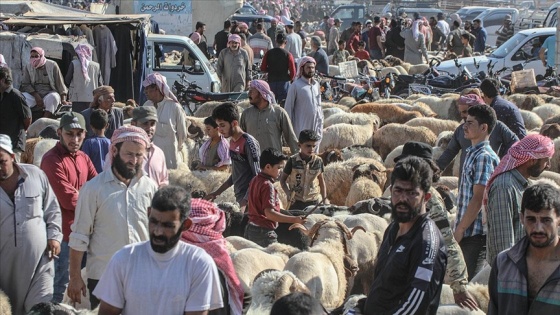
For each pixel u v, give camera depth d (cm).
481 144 855
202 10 3850
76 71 1864
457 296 713
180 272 583
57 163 882
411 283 607
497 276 646
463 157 967
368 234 1013
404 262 616
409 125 1761
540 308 626
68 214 879
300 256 875
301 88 1509
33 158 1394
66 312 677
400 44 3700
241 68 2350
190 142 1622
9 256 773
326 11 7988
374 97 2342
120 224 741
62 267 878
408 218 616
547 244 621
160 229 570
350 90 2438
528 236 628
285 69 2058
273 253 934
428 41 4116
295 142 1301
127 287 582
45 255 791
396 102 2117
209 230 674
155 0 3819
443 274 617
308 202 1177
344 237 933
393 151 1533
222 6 3853
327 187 1334
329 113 1925
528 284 634
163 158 925
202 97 2153
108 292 584
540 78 2714
